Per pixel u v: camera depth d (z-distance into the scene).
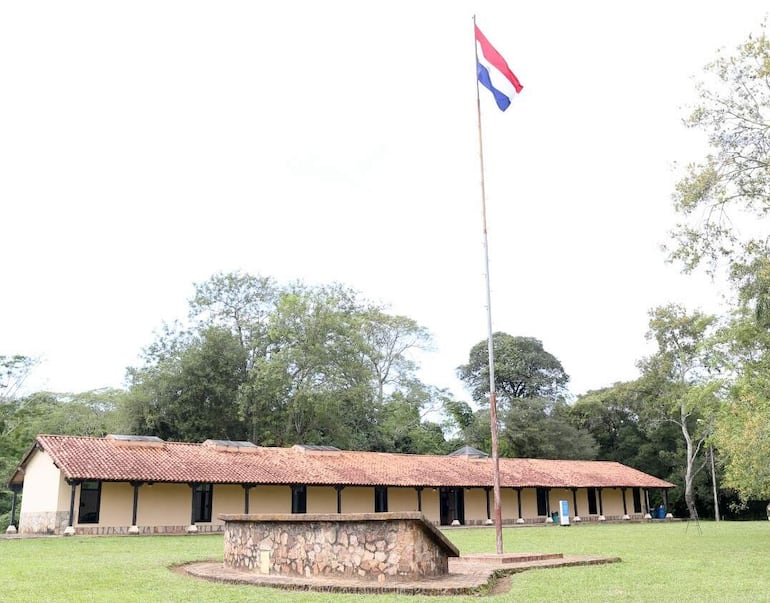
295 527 12.41
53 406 49.75
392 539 11.45
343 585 10.88
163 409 44.53
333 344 46.25
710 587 11.46
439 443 59.12
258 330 48.84
